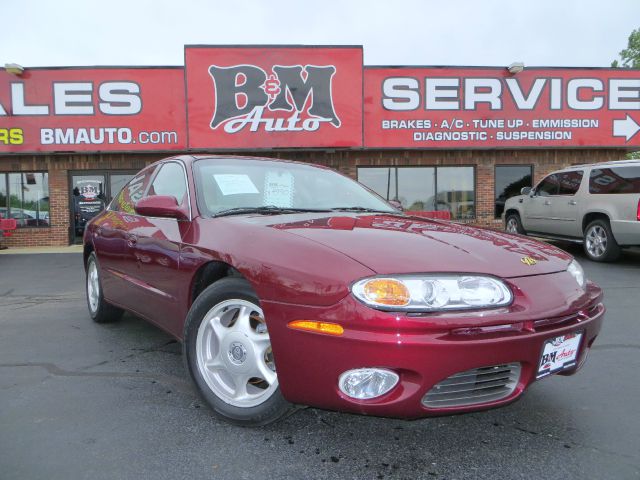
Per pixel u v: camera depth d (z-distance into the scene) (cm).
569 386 309
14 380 318
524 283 219
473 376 205
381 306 195
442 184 1419
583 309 235
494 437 243
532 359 211
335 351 201
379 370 198
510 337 203
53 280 766
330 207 340
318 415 266
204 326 260
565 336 223
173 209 296
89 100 1261
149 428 250
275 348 219
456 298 201
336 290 203
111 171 1347
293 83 1277
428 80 1323
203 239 273
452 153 1399
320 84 1282
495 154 1409
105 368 340
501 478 208
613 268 817
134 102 1270
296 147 1287
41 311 531
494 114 1344
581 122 1361
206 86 1262
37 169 1330
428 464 219
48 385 309
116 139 1270
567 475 210
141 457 222
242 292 242
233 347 248
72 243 1351
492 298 206
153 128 1276
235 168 346
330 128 1290
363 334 196
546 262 243
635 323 463
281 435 243
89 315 507
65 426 253
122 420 259
